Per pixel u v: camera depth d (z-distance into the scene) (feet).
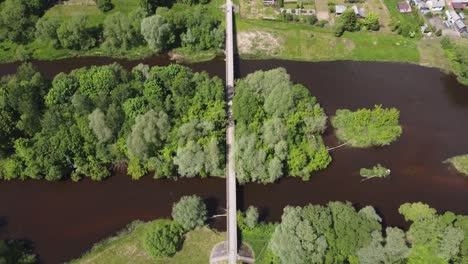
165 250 376.48
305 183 446.60
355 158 470.39
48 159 418.51
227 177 431.84
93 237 401.49
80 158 427.33
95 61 564.30
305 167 446.60
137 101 437.99
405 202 436.35
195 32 560.61
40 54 563.07
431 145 486.38
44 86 456.45
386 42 589.32
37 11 592.60
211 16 580.30
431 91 545.44
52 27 551.59
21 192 432.66
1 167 431.43
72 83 456.04
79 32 552.41
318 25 603.26
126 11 611.06
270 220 415.03
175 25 562.66
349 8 616.80
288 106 444.96
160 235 381.19
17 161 428.15
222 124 453.58
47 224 411.13
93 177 435.12
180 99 449.89
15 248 388.78
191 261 380.58
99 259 383.86
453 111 524.93
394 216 423.64
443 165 469.57
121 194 433.07
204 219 397.60
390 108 520.01
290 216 366.22
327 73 559.38
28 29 567.59
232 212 403.75
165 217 416.67
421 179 456.45
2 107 431.43
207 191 435.53
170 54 572.10
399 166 465.88
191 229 398.83
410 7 635.25
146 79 478.59
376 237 354.54
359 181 451.94
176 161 429.79
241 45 579.48
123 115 438.40
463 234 353.10
